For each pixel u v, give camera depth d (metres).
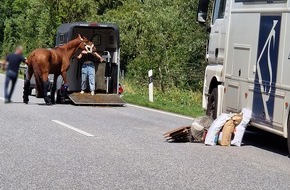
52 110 18.88
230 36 14.15
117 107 21.22
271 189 8.63
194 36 32.62
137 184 8.72
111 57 23.20
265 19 12.43
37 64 20.52
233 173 9.73
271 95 11.98
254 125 12.75
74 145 12.07
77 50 22.84
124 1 40.16
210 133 12.73
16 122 15.39
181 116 18.86
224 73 14.41
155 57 33.47
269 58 12.13
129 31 36.12
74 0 39.19
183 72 32.75
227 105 14.16
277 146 13.32
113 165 10.12
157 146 12.28
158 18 33.88
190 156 11.23
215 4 15.56
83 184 8.66
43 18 40.78
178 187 8.59
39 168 9.74
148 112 19.70
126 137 13.42
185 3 33.16
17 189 8.30
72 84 22.88
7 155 10.82
